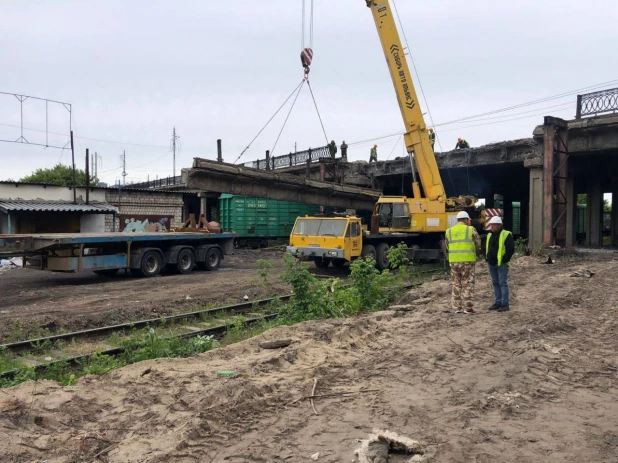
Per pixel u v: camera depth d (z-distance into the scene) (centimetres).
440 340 782
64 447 430
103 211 2762
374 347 760
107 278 1845
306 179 2675
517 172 3384
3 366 773
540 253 2181
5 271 2084
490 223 1023
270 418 490
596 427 469
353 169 3622
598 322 909
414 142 2031
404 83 1994
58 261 1623
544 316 943
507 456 409
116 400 539
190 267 2012
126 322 1112
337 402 531
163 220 3250
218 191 2406
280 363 674
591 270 1652
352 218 1864
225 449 426
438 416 493
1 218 2544
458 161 3092
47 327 1048
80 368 795
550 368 643
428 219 2075
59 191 2797
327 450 420
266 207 3625
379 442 423
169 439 439
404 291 1407
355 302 1145
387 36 1972
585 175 3425
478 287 1351
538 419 487
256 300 1365
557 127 2300
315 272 1958
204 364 681
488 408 515
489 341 769
